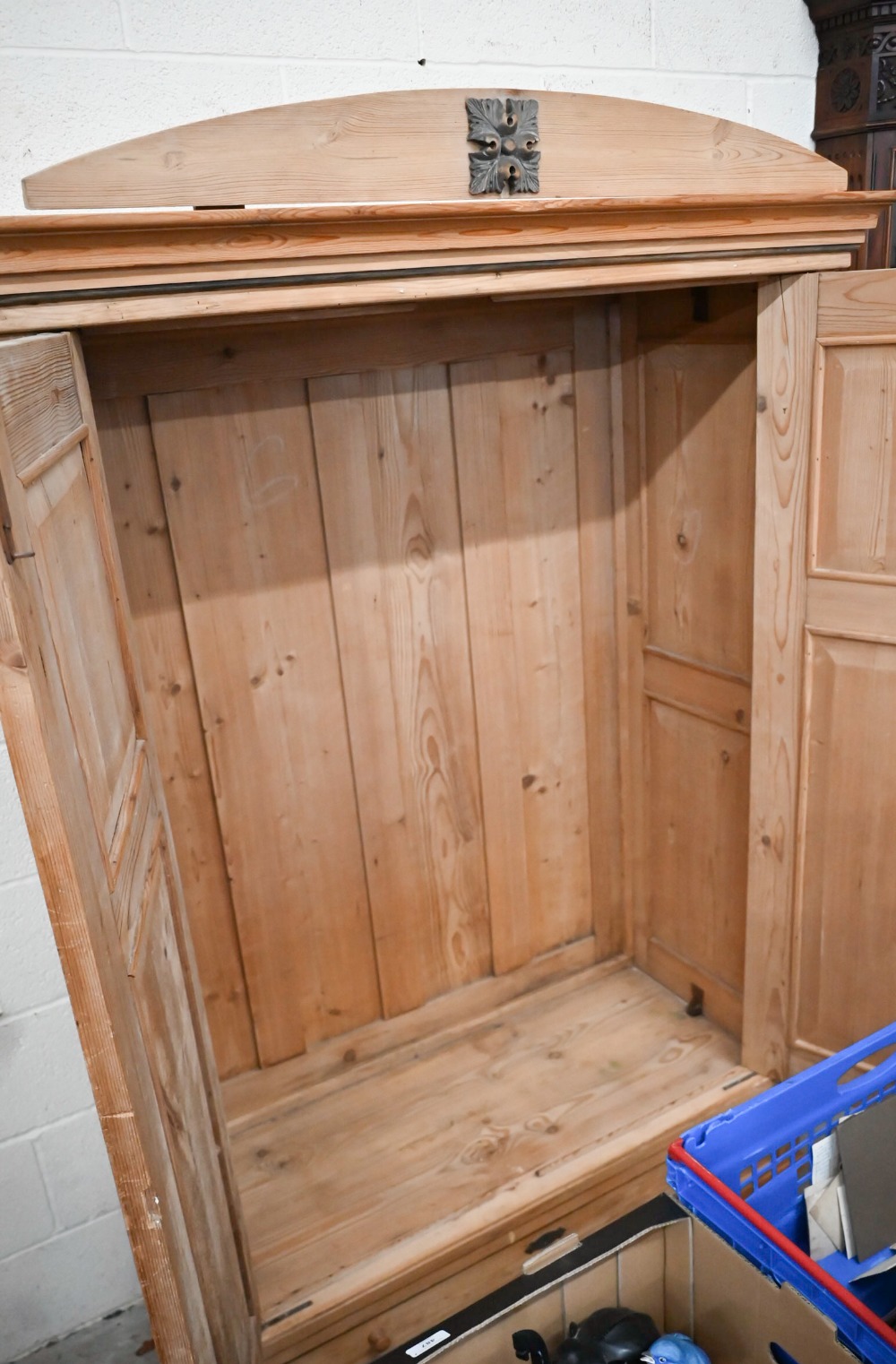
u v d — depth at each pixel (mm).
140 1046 975
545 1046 2258
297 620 1892
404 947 2195
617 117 1417
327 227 1231
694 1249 1451
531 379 1989
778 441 1721
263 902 2008
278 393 1764
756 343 1739
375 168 1286
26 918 1598
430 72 1606
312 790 1998
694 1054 2201
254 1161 2012
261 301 1232
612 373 2068
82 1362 1784
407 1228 1844
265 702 1904
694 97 1816
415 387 1876
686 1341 1401
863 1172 1605
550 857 2336
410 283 1325
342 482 1858
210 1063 1494
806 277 1626
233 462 1760
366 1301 1749
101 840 933
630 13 1716
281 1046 2117
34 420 891
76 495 1068
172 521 1737
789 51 1866
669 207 1433
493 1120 2066
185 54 1441
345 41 1535
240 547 1806
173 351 1656
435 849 2174
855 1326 1233
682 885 2295
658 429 2033
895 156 1817
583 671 2246
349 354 1794
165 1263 958
